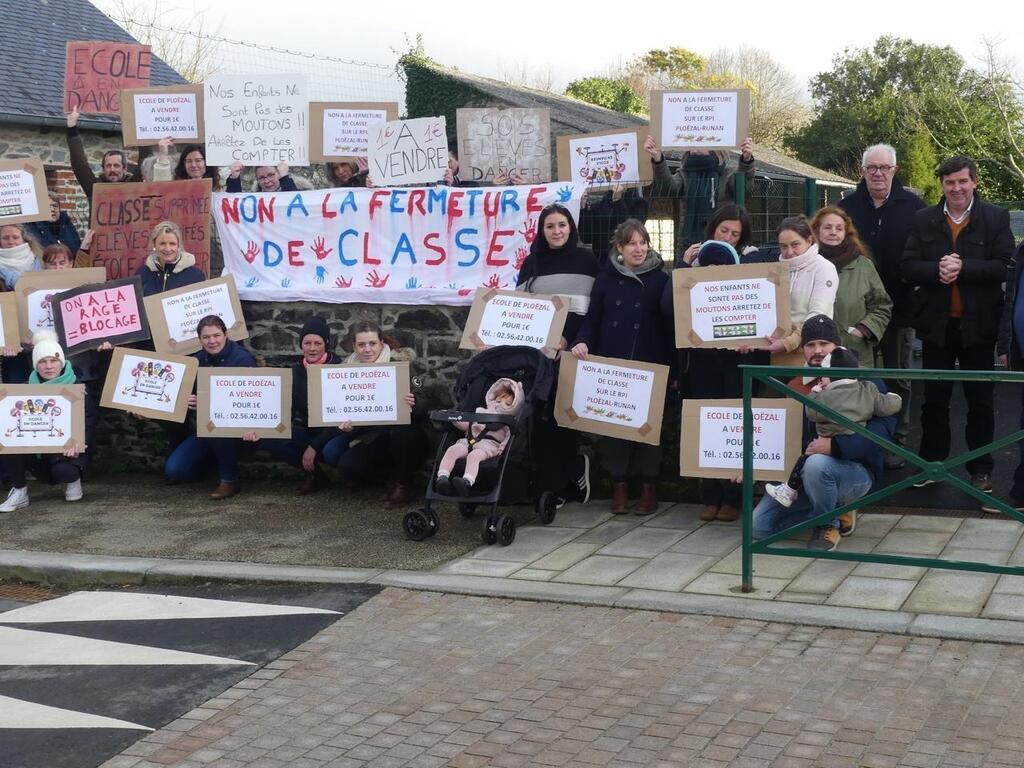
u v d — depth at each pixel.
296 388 9.46
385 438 8.94
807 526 6.29
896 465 8.69
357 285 9.65
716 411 7.00
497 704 5.21
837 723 4.82
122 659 6.02
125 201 10.31
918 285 7.82
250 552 7.75
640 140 8.84
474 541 7.78
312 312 9.73
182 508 9.12
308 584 7.11
